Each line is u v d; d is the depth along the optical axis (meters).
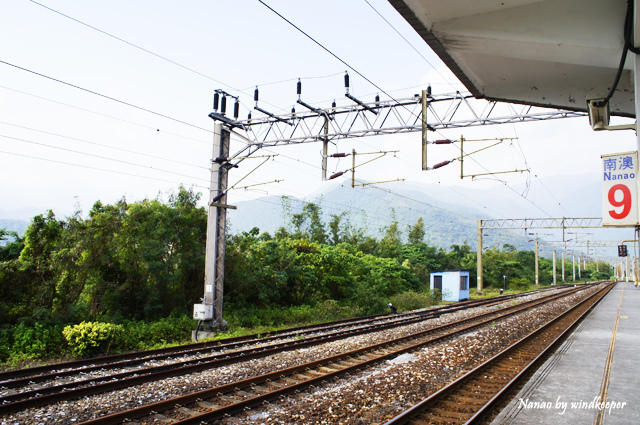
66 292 17.91
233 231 27.31
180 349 14.70
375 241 59.91
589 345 13.89
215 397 8.87
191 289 22.50
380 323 22.64
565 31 8.63
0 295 15.99
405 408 8.22
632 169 7.57
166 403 8.08
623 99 11.74
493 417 7.52
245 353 13.77
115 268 19.92
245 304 24.73
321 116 18.91
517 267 79.94
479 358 12.93
